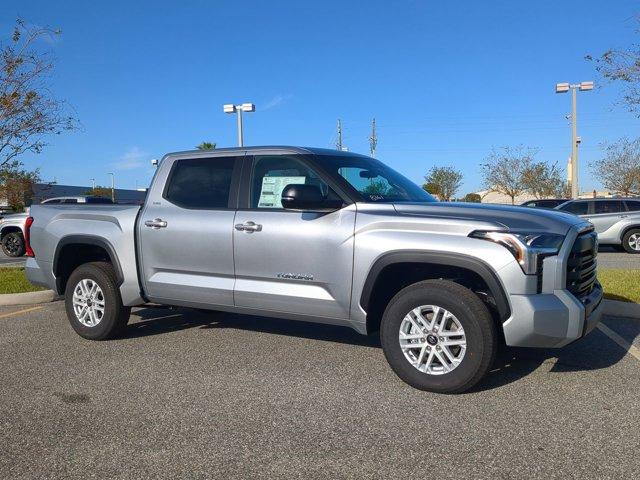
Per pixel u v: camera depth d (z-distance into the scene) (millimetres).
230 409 4328
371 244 4727
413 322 4629
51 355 5816
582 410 4195
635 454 3520
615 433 3811
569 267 4469
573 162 28031
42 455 3633
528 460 3463
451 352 4531
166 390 4750
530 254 4246
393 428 3941
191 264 5699
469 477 3281
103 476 3361
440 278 4891
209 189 5770
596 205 16438
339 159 5488
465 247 4379
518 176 44156
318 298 5023
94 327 6305
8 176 12867
